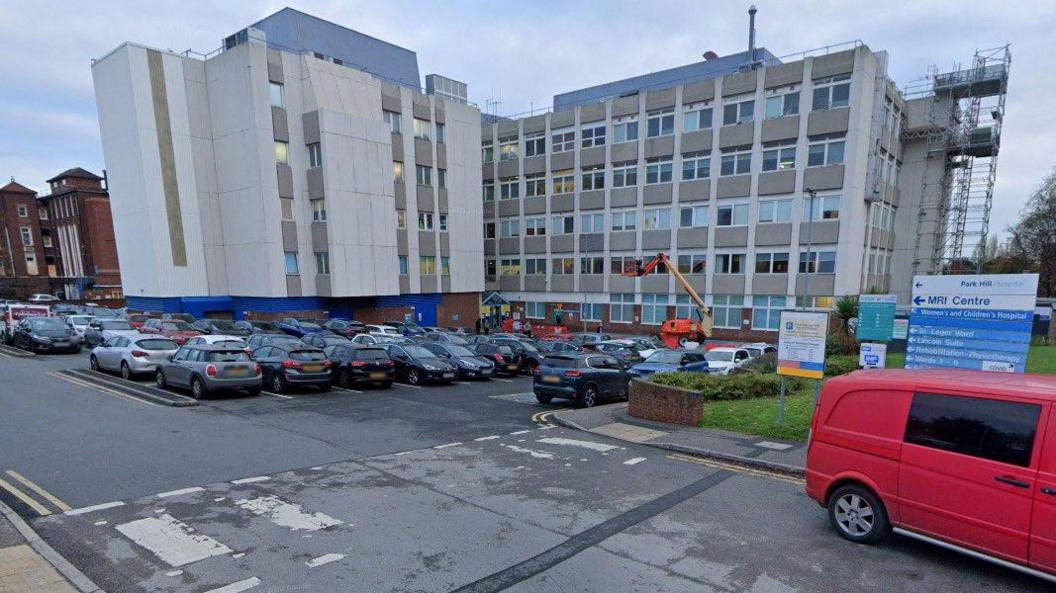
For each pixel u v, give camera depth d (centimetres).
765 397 1401
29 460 836
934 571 510
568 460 895
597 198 4222
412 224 3984
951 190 3844
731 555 544
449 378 1950
